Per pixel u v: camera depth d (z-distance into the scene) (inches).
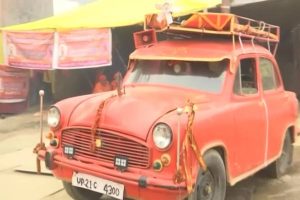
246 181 259.6
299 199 231.9
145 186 165.8
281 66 596.7
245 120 207.8
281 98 252.1
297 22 553.0
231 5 480.1
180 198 165.2
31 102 614.2
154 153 168.7
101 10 510.9
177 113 167.9
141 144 169.9
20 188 253.4
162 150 166.6
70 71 613.9
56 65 478.9
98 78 517.7
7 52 499.8
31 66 492.7
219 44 218.8
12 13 663.1
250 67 225.9
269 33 251.3
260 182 259.6
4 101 543.2
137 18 456.8
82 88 616.4
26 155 335.9
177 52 216.4
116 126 175.8
